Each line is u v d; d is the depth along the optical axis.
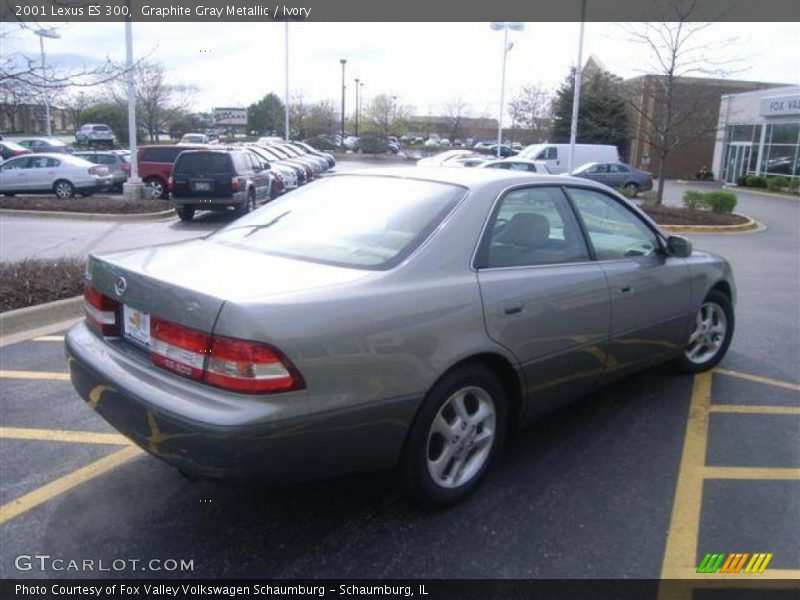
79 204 17.42
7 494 3.36
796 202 28.23
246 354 2.52
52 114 49.34
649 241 4.52
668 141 22.64
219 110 58.28
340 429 2.71
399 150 58.97
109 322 3.20
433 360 2.97
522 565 2.88
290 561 2.87
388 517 3.20
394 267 3.02
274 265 3.09
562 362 3.68
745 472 3.74
